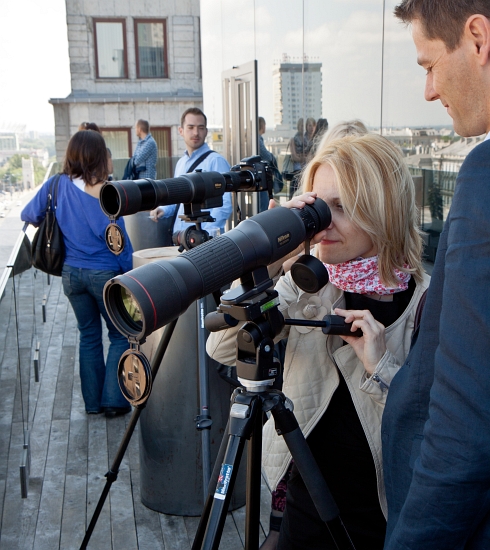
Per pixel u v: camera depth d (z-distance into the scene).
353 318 1.26
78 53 17.64
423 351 0.99
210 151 4.14
